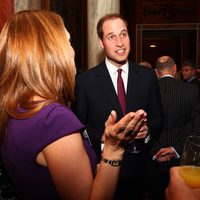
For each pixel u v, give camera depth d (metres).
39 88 0.95
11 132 0.95
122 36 2.38
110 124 0.98
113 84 2.42
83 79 2.44
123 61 2.43
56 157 0.89
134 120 0.92
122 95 2.41
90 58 3.83
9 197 1.10
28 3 3.81
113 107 2.34
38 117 0.91
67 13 5.55
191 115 2.79
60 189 0.90
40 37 0.99
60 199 0.94
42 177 0.92
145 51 16.48
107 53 2.42
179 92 2.85
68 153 0.89
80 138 0.93
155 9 11.37
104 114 2.34
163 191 3.14
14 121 0.95
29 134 0.91
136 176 2.36
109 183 0.97
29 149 0.90
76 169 0.90
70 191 0.90
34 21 1.01
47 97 0.96
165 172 3.03
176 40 15.00
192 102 2.82
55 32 1.01
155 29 11.42
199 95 2.91
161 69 3.01
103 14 3.75
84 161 0.92
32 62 0.96
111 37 2.37
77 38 6.11
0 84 0.99
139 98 2.38
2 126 0.98
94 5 3.75
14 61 0.97
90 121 2.40
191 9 11.37
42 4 4.55
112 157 0.97
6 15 3.48
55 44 0.99
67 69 1.01
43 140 0.89
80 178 0.91
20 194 0.99
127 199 2.40
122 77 2.45
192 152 0.93
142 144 2.35
